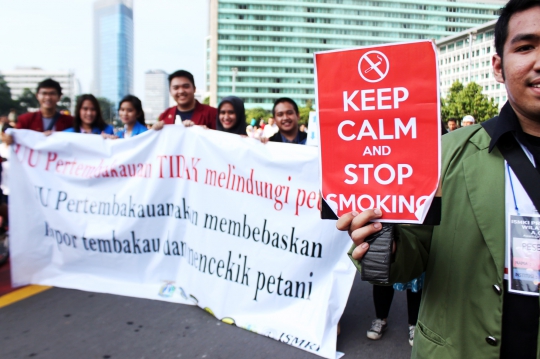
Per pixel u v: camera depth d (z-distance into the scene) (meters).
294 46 126.12
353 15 127.56
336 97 1.24
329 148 1.25
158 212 3.61
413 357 1.28
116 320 3.16
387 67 1.18
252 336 2.94
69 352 2.73
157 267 3.63
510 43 1.09
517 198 1.08
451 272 1.16
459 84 45.06
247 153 3.16
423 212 1.14
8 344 2.83
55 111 5.02
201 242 3.34
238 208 3.17
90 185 3.78
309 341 2.77
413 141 1.16
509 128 1.10
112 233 3.70
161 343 2.84
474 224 1.12
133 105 4.90
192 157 3.45
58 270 3.86
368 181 1.21
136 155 3.66
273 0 124.38
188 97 4.83
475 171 1.14
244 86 125.06
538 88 1.04
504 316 1.08
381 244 1.14
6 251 4.66
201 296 3.30
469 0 128.62
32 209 3.88
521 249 1.07
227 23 123.81
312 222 2.91
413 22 128.50
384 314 3.06
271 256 3.02
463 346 1.13
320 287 2.88
